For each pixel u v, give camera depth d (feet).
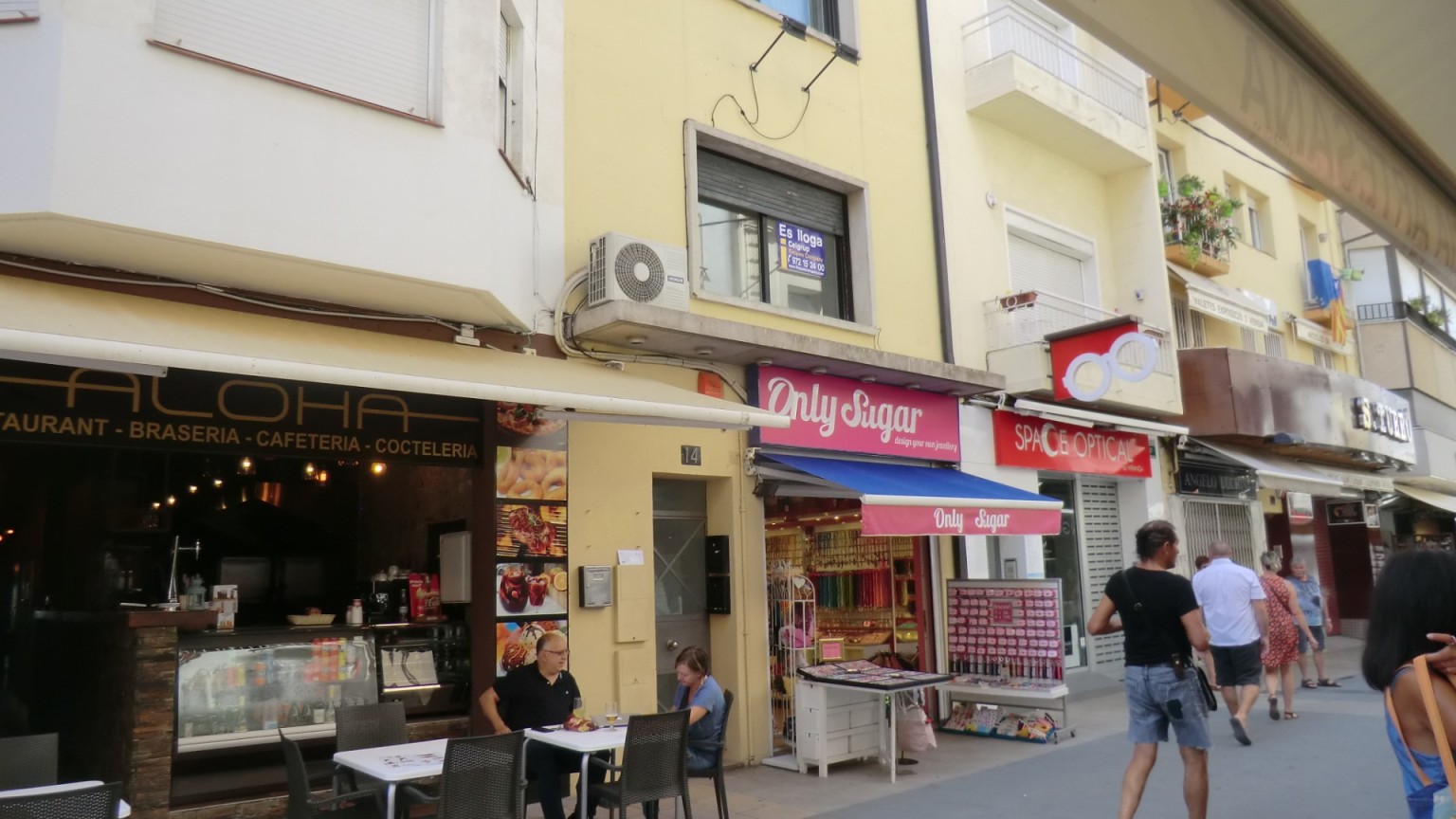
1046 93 42.47
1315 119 5.49
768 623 32.81
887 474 32.83
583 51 29.07
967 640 35.09
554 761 21.21
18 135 17.74
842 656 37.73
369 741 21.16
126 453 29.89
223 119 19.63
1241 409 49.67
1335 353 74.18
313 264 20.74
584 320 26.71
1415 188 6.50
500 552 25.46
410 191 22.04
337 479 34.24
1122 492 49.03
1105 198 50.37
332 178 20.93
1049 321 44.06
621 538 27.91
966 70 42.70
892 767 27.43
